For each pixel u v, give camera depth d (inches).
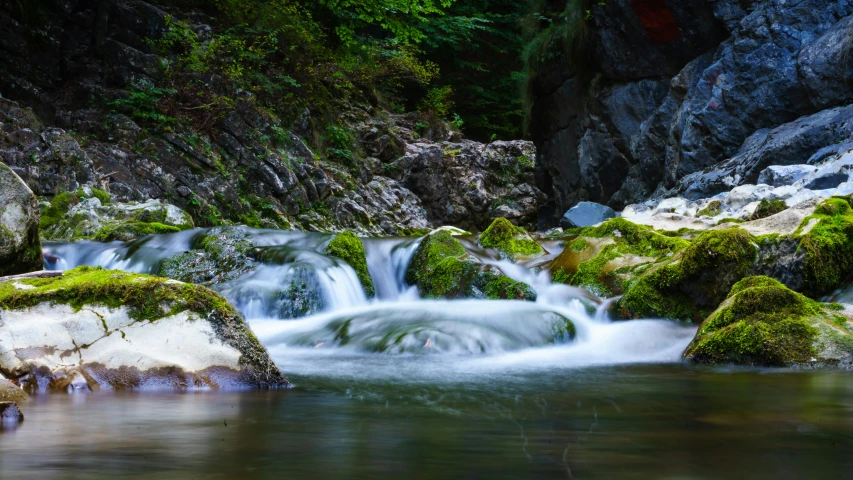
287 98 717.3
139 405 118.9
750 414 114.7
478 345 207.5
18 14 555.8
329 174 712.4
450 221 802.8
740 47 466.0
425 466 80.1
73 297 141.2
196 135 604.4
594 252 288.4
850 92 411.5
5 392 122.0
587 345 222.2
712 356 193.2
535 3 652.1
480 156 831.1
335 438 94.7
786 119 448.1
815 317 191.5
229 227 342.6
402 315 237.5
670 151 514.9
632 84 558.3
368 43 856.9
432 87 991.0
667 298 243.9
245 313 271.9
